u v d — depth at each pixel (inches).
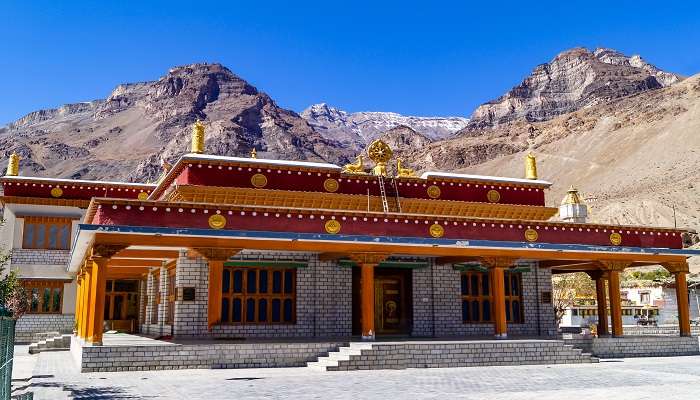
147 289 1320.1
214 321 848.3
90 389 614.5
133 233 770.8
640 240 1067.9
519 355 901.8
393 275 1095.0
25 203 1526.8
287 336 975.6
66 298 1537.9
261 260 977.5
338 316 1007.6
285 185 1045.2
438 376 743.7
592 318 1871.3
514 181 1181.7
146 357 776.3
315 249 863.1
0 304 829.8
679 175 7573.8
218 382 671.1
